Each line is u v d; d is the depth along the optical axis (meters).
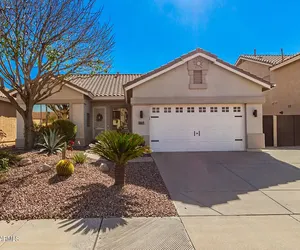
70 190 6.54
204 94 13.85
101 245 4.17
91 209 5.58
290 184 7.86
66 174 7.62
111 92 18.78
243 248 4.04
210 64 13.90
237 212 5.61
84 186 6.88
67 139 15.21
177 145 13.91
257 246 4.10
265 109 22.09
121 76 23.39
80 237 4.43
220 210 5.73
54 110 20.05
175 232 4.62
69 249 4.04
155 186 7.60
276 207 5.90
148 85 13.79
